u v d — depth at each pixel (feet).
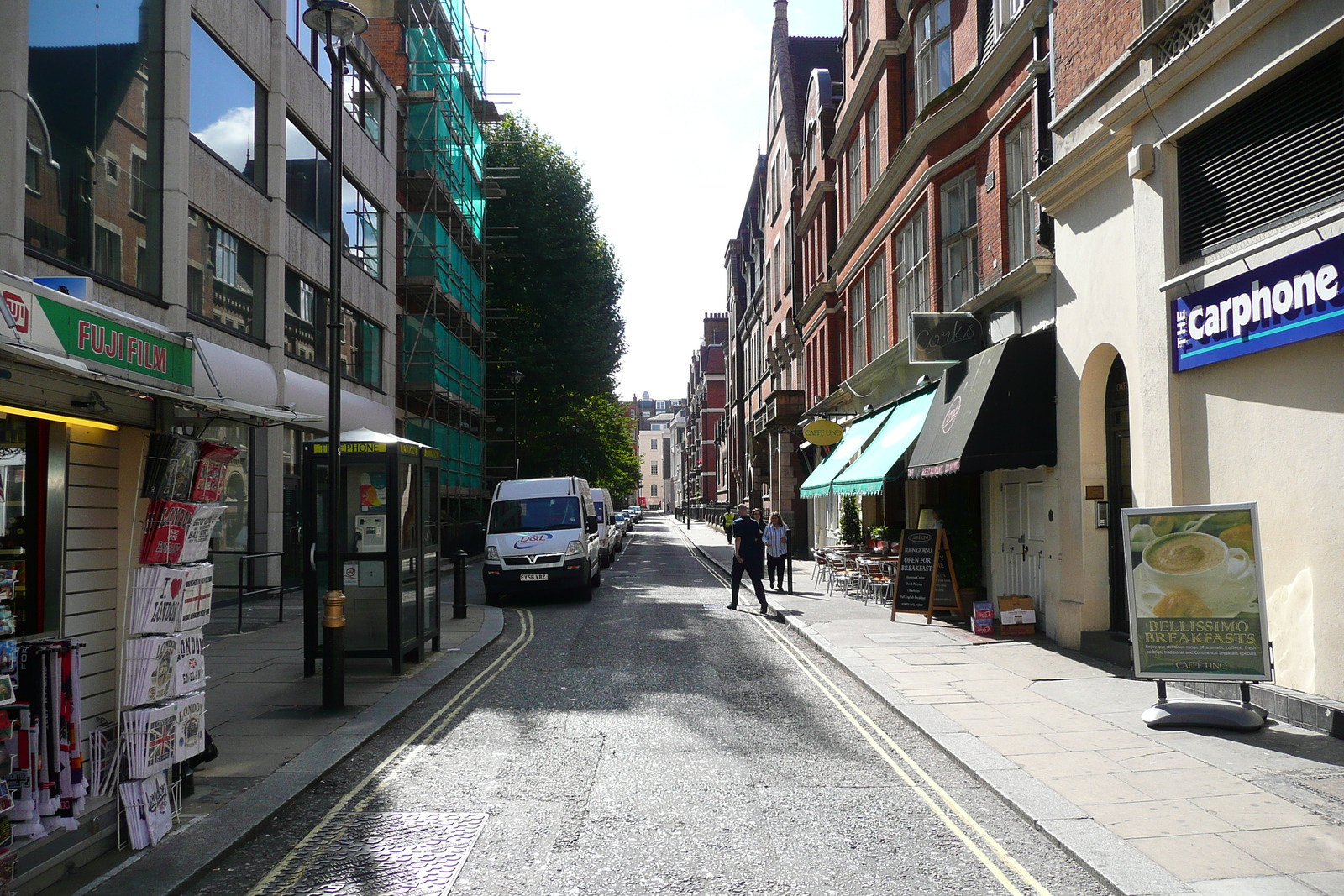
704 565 99.86
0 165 34.35
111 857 15.49
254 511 59.36
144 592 16.60
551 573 58.70
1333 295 21.94
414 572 35.40
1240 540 23.80
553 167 132.05
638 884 14.56
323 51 70.59
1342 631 22.31
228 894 14.37
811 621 46.85
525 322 128.16
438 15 103.60
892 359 62.90
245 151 57.11
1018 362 38.50
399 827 17.40
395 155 89.40
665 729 25.20
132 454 19.10
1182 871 14.33
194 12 49.67
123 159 43.42
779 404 105.29
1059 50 37.55
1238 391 26.04
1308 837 15.69
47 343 14.67
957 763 21.27
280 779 19.99
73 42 39.50
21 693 14.87
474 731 25.27
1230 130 26.58
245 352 56.34
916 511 60.34
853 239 76.84
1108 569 35.94
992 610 42.01
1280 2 23.77
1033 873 14.84
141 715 16.11
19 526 16.46
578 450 132.98
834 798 18.95
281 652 38.47
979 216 48.14
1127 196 31.94
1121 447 34.96
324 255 69.46
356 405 74.90
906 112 62.49
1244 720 22.89
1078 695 27.94
